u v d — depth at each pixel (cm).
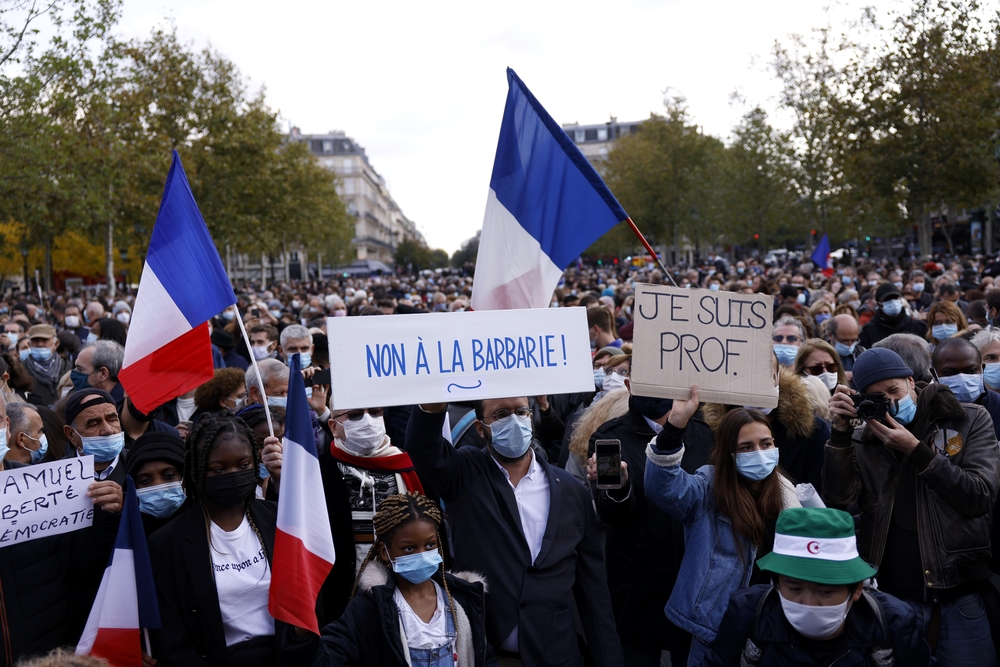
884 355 409
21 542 360
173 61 3638
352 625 336
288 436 342
